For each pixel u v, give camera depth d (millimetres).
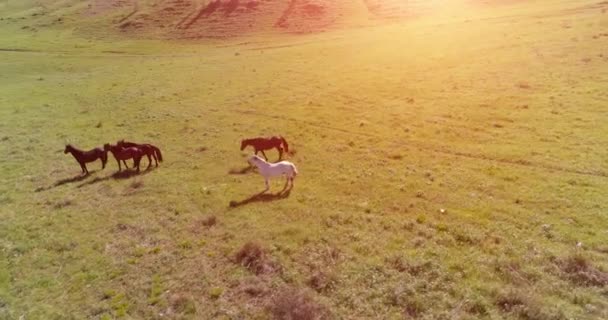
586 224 14562
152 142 26984
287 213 16891
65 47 68125
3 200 19531
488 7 68062
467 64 38312
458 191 17859
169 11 84375
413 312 11039
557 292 11352
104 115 33688
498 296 11234
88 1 98062
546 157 20234
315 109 31000
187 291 12438
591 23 44250
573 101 26969
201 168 22422
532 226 14734
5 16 92312
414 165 20953
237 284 12641
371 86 35406
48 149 26719
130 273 13422
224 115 31391
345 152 23344
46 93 42188
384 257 13445
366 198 17875
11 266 14133
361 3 81125
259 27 73000
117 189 20141
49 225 16938
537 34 44156
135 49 65938
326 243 14531
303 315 10977
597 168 18609
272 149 24531
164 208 17938
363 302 11508
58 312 11734
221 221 16484
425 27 57062
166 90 39688
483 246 13703
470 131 24531
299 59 48125
